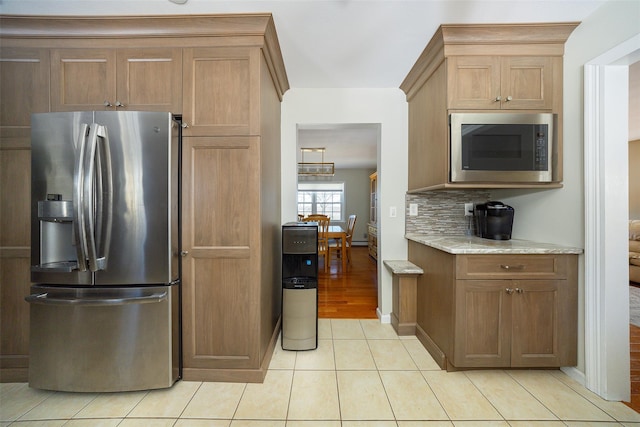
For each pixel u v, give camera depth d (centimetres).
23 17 159
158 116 153
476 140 179
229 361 168
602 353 153
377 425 135
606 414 142
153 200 154
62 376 154
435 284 196
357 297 333
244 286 168
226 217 167
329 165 550
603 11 153
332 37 184
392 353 203
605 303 153
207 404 149
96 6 154
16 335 167
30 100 166
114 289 154
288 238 207
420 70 215
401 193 258
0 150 165
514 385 164
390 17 165
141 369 155
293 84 251
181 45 165
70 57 166
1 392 158
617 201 153
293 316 206
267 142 189
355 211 763
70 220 152
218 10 157
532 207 205
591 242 158
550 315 167
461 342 169
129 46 166
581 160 165
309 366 186
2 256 165
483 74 180
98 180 147
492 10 159
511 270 168
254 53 165
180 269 166
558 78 179
